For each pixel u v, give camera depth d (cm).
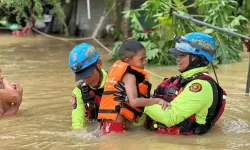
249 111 599
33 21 1723
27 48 1357
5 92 571
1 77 596
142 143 453
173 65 1042
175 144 450
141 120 507
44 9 1791
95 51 494
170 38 1025
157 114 476
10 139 481
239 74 919
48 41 1550
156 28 1082
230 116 570
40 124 540
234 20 1115
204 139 468
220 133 491
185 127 481
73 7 1744
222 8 1110
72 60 484
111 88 482
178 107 473
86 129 509
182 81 491
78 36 1720
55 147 448
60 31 1792
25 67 1004
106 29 1627
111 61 1096
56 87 775
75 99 520
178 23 999
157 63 1044
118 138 468
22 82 825
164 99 495
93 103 514
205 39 487
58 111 605
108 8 1506
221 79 859
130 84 473
